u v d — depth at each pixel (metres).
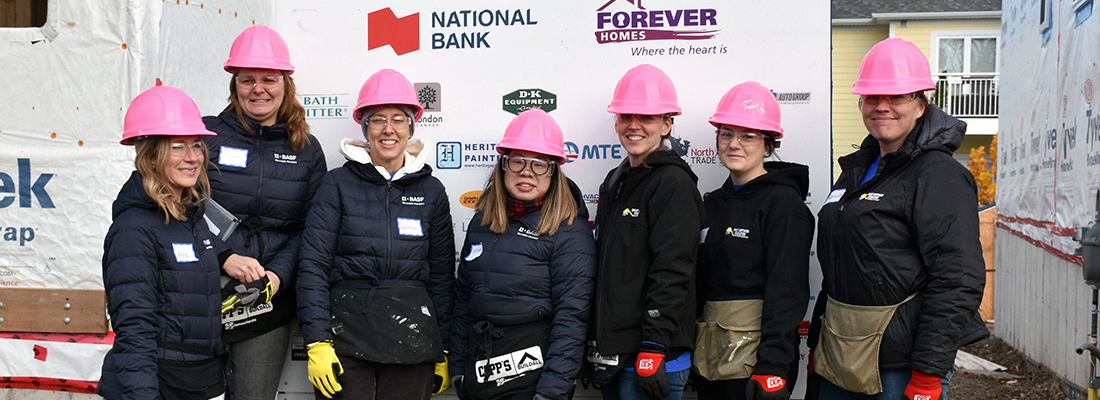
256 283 2.56
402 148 2.70
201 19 3.33
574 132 3.22
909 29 12.57
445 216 2.81
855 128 12.15
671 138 3.16
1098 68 4.14
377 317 2.58
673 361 2.49
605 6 3.19
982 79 12.75
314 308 2.52
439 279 2.84
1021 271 6.14
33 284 3.12
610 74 3.20
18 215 3.11
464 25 3.26
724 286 2.51
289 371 3.32
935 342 2.03
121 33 2.99
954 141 2.20
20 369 3.14
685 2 3.14
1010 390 5.21
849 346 2.26
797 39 3.10
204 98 3.37
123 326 2.06
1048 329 5.35
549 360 2.44
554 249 2.52
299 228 2.86
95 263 3.08
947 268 2.05
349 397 2.58
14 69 3.07
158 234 2.15
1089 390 3.83
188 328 2.19
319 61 3.34
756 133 2.54
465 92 3.27
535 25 3.23
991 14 12.29
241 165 2.69
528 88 3.24
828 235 2.38
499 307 2.53
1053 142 5.13
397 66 3.30
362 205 2.63
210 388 2.26
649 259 2.46
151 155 2.16
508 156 2.55
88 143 3.05
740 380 2.46
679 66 3.16
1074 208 4.61
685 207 2.40
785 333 2.31
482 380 2.55
